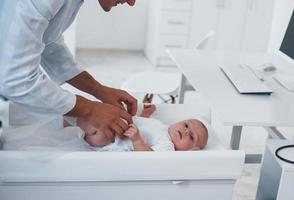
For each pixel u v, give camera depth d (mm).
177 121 1954
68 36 4410
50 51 1727
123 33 5660
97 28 5582
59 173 1438
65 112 1435
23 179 1429
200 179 1531
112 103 1809
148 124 1826
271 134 2688
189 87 2979
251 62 2773
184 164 1492
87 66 4992
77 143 1731
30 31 1296
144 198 1538
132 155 1458
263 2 5145
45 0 1286
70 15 1524
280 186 1847
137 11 5570
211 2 5027
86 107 1463
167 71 5051
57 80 1798
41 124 1701
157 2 4996
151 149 1701
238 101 2107
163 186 1527
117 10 5527
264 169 2045
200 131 1811
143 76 3240
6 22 1296
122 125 1597
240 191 2643
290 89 2307
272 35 4754
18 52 1302
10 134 1606
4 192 1456
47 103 1389
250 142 3381
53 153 1428
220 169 1522
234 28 5207
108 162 1446
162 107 1996
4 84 1339
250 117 1932
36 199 1481
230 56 2867
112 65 5109
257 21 5219
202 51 2949
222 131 3367
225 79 2398
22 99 1367
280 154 1905
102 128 1534
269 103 2117
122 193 1518
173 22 5027
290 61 2861
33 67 1343
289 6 4340
